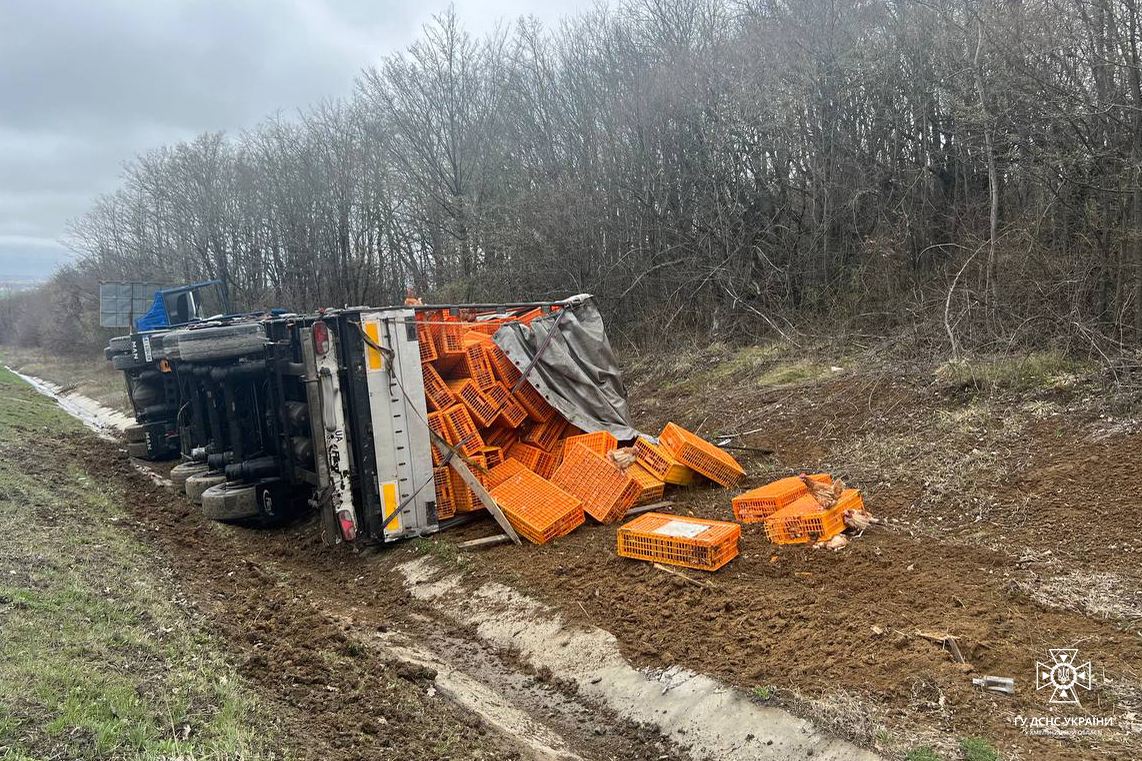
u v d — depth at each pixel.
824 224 15.18
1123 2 9.41
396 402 8.30
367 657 5.58
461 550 7.92
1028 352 9.59
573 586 6.75
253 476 9.77
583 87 21.39
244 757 3.55
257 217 35.16
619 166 19.47
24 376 42.72
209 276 38.38
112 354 14.31
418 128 24.53
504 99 23.89
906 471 8.16
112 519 8.86
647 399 14.63
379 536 8.33
